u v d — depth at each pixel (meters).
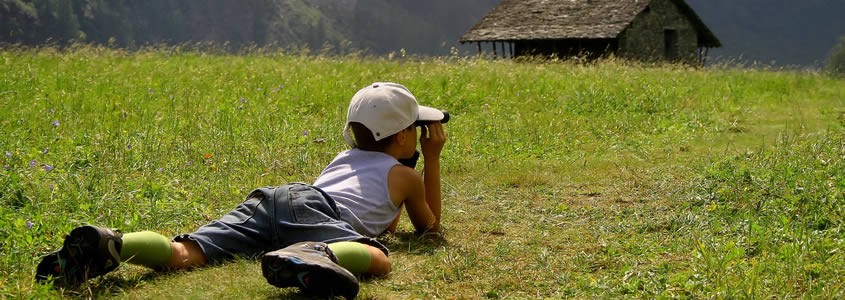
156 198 5.80
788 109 12.94
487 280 4.04
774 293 3.65
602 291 3.85
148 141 7.82
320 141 8.30
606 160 8.04
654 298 3.71
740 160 7.29
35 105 9.83
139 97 10.73
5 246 4.43
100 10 162.38
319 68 15.27
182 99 10.87
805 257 4.10
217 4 189.50
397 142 4.72
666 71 17.92
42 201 5.54
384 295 3.79
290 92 11.81
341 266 3.87
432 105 11.70
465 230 5.16
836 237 4.60
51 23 142.25
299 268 3.48
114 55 16.62
